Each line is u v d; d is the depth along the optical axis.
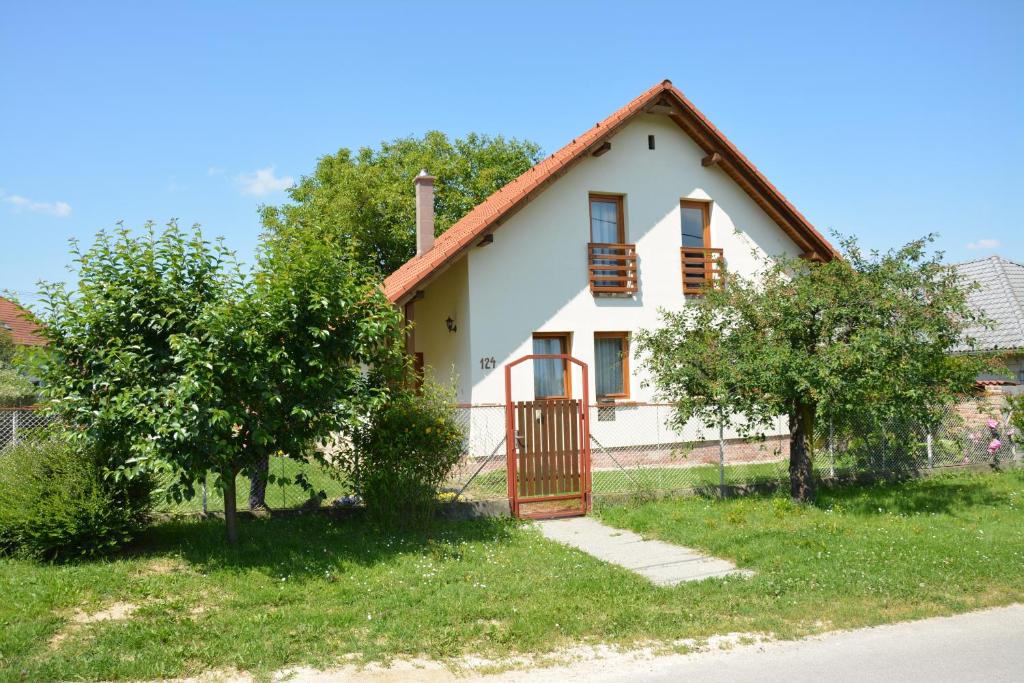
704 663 5.63
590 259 16.73
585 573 7.93
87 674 5.23
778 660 5.66
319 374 8.25
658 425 16.66
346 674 5.40
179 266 8.18
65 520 7.53
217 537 8.79
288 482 8.73
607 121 16.97
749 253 18.53
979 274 24.55
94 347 7.91
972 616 6.71
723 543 9.16
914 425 13.71
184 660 5.52
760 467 14.59
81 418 7.83
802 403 11.47
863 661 5.61
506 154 29.62
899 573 7.75
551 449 11.39
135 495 8.36
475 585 7.42
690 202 18.33
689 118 17.47
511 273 15.90
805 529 9.78
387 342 9.28
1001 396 15.51
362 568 7.93
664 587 7.55
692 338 11.71
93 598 6.68
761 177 18.11
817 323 10.88
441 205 27.81
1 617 6.05
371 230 26.55
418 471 9.91
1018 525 10.09
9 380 13.68
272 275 8.19
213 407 7.56
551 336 16.56
